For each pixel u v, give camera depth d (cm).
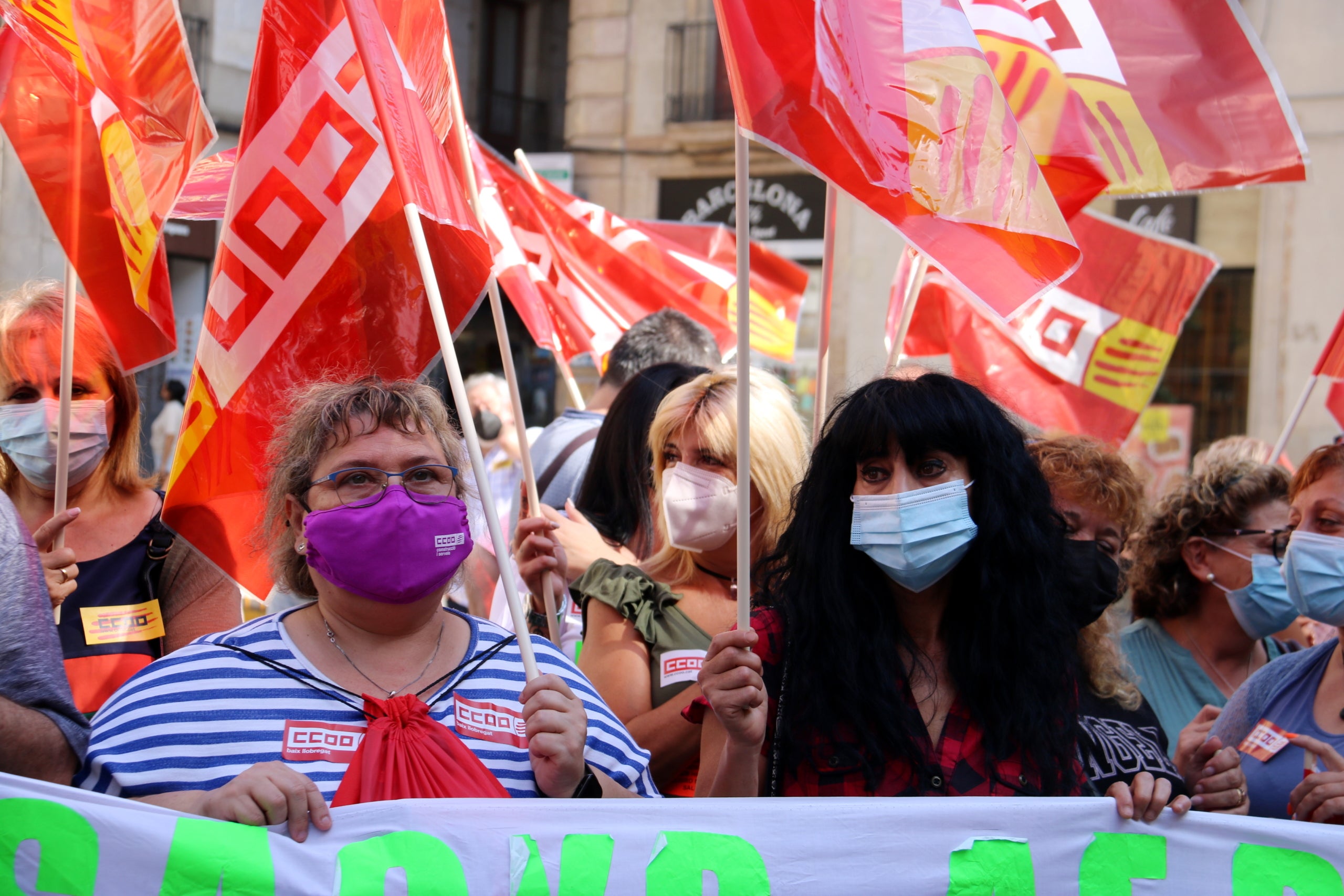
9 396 256
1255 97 284
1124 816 197
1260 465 318
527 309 389
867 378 289
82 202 236
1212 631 322
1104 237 438
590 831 183
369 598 190
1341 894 197
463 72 1565
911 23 207
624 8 1462
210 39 1208
